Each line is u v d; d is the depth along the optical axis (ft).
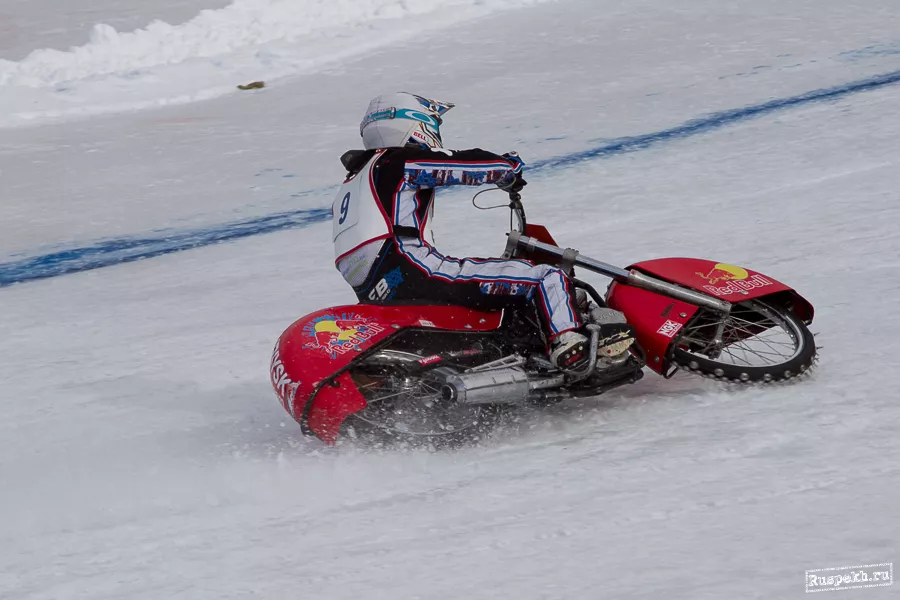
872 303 64.49
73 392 70.79
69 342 84.48
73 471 55.16
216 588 37.81
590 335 52.16
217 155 155.22
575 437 50.78
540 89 167.22
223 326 83.41
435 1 231.50
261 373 70.59
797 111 129.90
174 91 200.23
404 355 52.44
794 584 32.91
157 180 145.18
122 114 190.90
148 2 248.93
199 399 66.54
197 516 46.14
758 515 38.37
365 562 38.58
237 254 108.47
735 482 41.75
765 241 83.25
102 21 235.40
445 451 51.62
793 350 57.00
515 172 54.13
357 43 215.72
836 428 46.21
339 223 55.11
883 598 31.45
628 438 49.34
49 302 98.37
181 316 88.38
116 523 46.44
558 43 196.85
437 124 56.34
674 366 59.36
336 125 165.58
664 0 218.18
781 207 92.68
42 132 181.57
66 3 252.83
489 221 104.99
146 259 110.93
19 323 91.97
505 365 51.90
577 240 93.25
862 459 42.27
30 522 47.83
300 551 40.45
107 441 59.98
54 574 40.96
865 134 113.70
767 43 174.29
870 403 48.73
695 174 110.52
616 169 118.01
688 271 56.95
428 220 54.75
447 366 52.19
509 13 225.15
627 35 194.90
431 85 180.75
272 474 50.88
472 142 140.97
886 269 70.85
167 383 70.59
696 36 186.60
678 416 51.39
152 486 51.31
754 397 52.26
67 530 46.24
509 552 38.04
